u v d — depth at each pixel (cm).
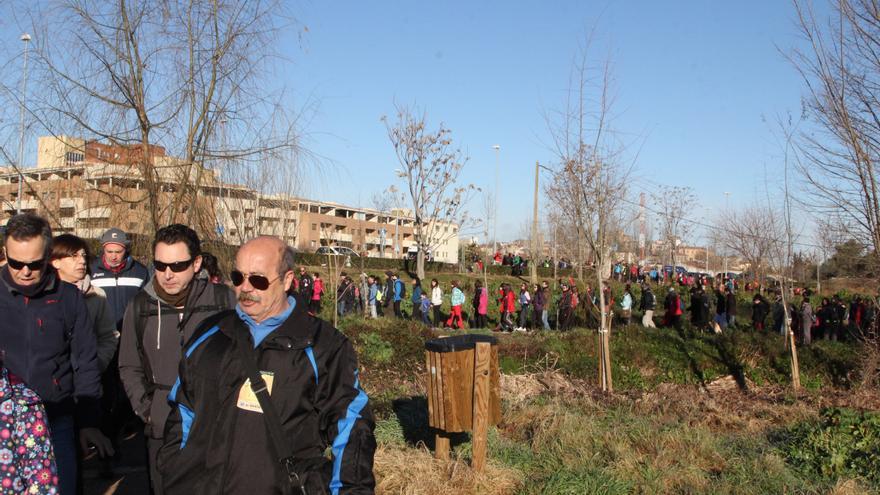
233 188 957
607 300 1533
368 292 2433
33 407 288
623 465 675
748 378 1384
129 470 621
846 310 2384
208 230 905
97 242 849
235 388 287
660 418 924
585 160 1228
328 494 286
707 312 2364
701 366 1392
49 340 392
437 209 4281
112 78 812
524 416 838
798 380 1309
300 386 286
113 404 618
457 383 622
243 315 300
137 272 601
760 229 2061
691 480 650
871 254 1146
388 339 1258
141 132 833
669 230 4631
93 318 486
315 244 3719
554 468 662
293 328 296
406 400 888
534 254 3478
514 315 2759
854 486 646
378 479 593
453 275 4209
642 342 1452
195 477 286
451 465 627
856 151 1053
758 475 673
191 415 296
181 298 440
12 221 377
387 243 7169
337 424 297
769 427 960
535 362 1380
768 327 2470
